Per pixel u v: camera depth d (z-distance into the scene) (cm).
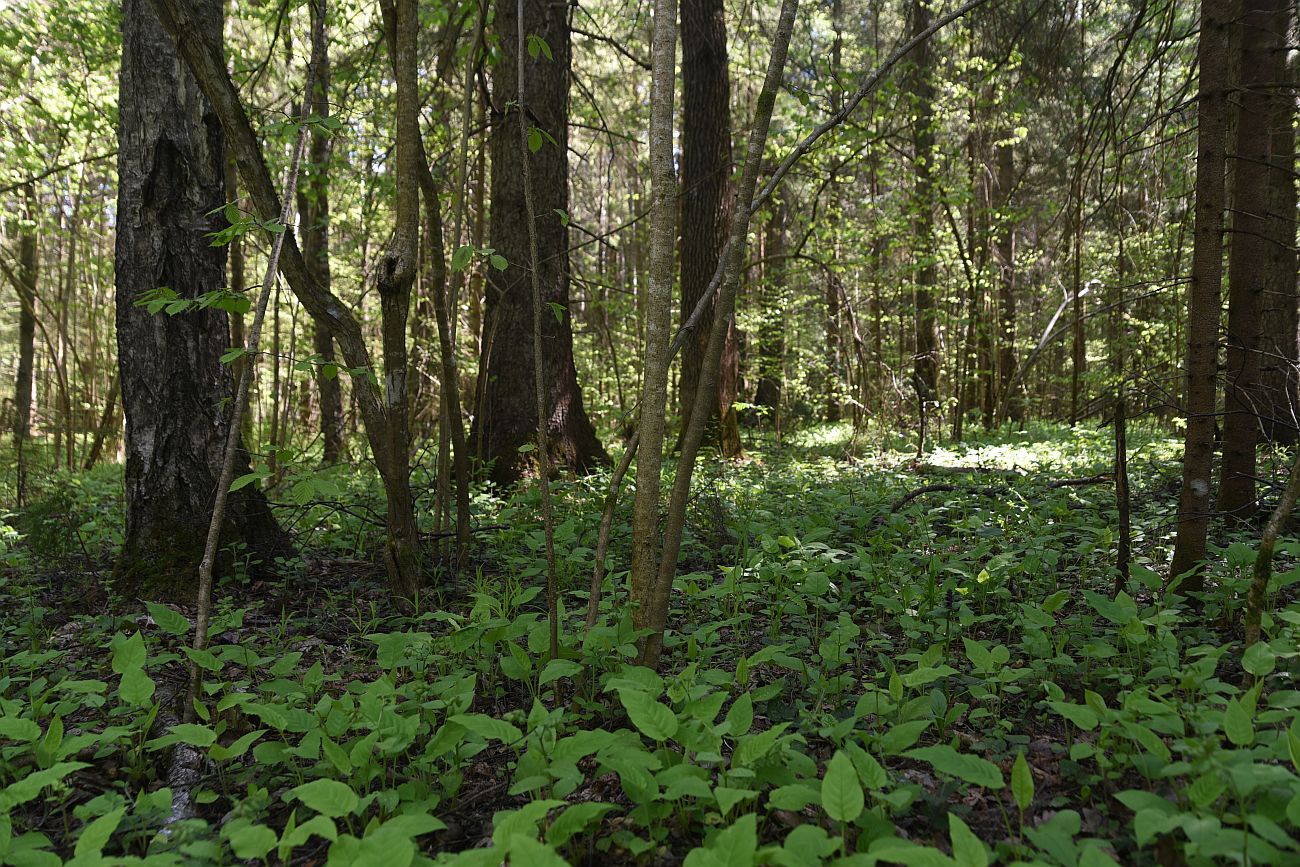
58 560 540
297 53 930
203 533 492
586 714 305
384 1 411
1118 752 250
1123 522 405
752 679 347
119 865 182
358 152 1152
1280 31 492
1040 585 443
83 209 1502
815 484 853
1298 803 174
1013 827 229
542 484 307
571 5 841
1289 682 290
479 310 1263
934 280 1572
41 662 327
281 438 1205
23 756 275
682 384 1074
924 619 385
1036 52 699
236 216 359
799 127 1081
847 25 1661
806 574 413
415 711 282
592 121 1315
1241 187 489
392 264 403
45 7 1006
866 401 1229
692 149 1060
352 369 383
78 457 1539
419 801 240
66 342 1656
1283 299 807
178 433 487
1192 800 190
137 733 289
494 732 237
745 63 1380
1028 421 1683
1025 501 629
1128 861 209
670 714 231
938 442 1267
